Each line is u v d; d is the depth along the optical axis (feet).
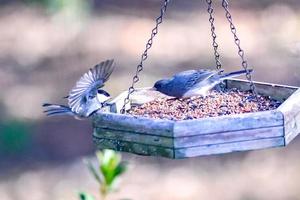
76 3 69.00
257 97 26.58
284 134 23.54
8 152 53.01
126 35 70.79
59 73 64.80
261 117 23.35
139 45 69.00
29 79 64.08
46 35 70.59
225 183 48.88
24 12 75.00
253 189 48.14
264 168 50.44
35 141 53.98
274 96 26.78
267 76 61.62
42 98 60.44
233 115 23.38
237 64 64.34
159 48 68.54
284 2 75.61
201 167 50.83
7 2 77.51
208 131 22.98
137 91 25.98
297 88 26.45
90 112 23.97
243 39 68.85
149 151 23.29
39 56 67.97
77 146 53.36
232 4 76.64
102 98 24.70
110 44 69.15
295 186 48.16
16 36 71.56
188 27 72.28
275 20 72.28
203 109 25.50
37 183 49.34
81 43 69.21
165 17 74.54
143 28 72.28
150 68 64.54
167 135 22.89
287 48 65.67
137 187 48.60
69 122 56.29
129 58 66.44
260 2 76.54
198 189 48.37
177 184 48.98
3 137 54.24
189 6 76.95
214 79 25.95
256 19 73.00
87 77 23.66
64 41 69.82
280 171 49.96
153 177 49.75
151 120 23.22
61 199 47.34
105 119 23.84
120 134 23.67
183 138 22.84
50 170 50.72
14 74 65.10
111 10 75.20
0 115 57.31
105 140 23.97
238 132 23.18
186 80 25.62
